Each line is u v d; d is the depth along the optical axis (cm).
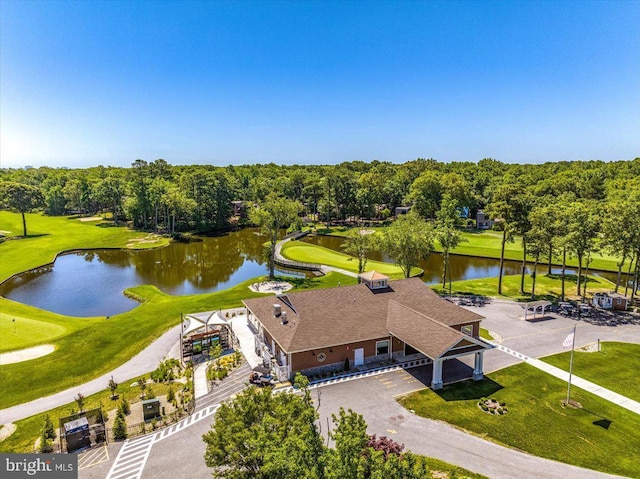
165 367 3369
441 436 2514
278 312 3778
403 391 3056
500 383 3172
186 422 2689
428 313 3819
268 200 6806
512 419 2700
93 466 2270
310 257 7956
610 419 2712
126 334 4169
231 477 1584
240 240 10588
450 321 3712
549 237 5112
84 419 2509
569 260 7600
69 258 8519
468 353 3109
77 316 5078
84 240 9931
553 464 2280
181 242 10294
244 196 14938
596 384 3166
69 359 3619
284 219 6588
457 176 13400
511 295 5506
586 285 5594
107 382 3244
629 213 4944
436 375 3078
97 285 6462
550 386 3128
